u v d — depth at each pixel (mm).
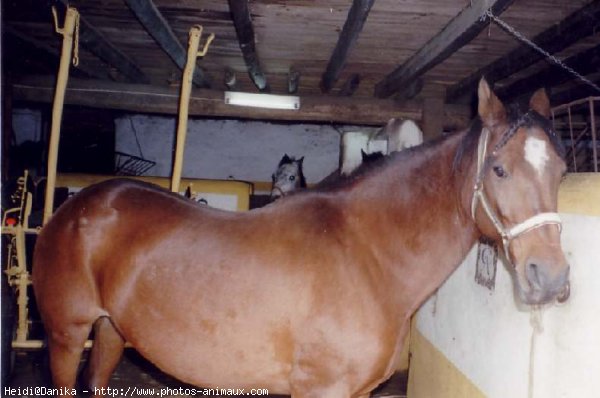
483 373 2342
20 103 8625
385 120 5398
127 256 2059
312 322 1804
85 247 2125
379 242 1881
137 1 2676
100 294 2152
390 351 1873
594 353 1572
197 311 1911
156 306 1986
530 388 1927
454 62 4363
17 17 3461
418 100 5492
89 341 2557
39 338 3555
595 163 1820
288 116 5359
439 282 1908
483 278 2371
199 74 4875
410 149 1971
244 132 9898
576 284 1677
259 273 1863
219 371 1947
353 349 1802
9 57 4602
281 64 4719
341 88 5773
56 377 2283
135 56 4652
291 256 1862
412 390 3389
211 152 9875
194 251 1966
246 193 4668
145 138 9625
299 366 1835
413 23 3268
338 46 3553
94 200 2195
